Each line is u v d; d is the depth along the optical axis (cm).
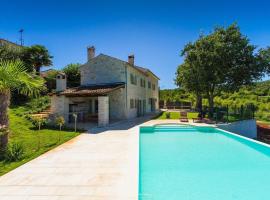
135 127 2005
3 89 1072
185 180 860
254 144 1402
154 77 4578
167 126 2197
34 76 1273
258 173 948
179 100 5941
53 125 2044
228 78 2912
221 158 1189
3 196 618
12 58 3206
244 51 2917
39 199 597
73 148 1213
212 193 739
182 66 3294
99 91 2253
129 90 2859
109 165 896
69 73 4141
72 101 2638
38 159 993
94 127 2039
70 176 773
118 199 589
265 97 4947
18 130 1695
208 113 2856
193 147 1473
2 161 978
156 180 858
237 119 2508
